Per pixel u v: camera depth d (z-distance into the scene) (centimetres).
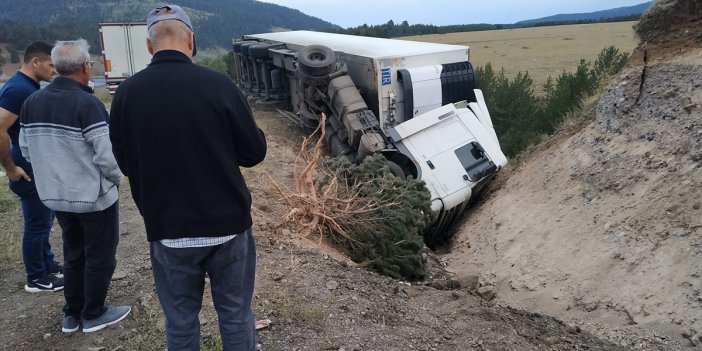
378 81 1053
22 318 432
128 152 266
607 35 6688
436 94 1074
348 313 433
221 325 288
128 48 2359
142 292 466
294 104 1470
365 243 627
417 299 505
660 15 797
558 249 676
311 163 633
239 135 267
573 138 888
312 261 539
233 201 268
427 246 941
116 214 391
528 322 482
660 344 463
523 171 947
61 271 505
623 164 719
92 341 395
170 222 260
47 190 366
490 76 2012
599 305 552
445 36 7756
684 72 732
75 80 372
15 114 410
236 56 2022
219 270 277
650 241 574
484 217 905
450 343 405
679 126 680
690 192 587
